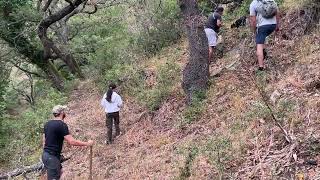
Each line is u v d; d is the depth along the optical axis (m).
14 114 20.92
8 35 19.38
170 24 15.51
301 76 7.97
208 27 10.97
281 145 6.41
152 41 15.45
